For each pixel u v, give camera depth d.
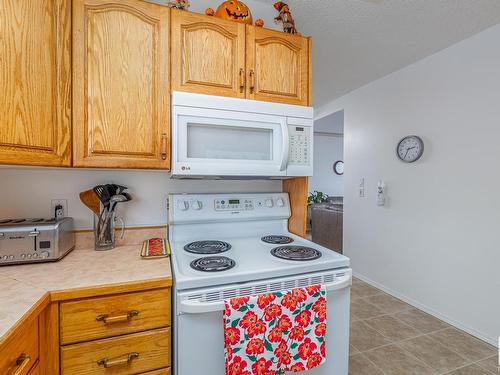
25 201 1.38
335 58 2.50
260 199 1.74
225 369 1.03
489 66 1.99
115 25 1.20
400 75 2.73
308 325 1.11
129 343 0.99
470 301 2.11
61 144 1.10
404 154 2.64
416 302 2.55
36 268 1.12
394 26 2.00
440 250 2.33
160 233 1.60
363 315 2.40
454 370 1.69
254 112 1.39
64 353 0.92
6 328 0.68
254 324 1.02
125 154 1.22
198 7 1.64
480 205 2.04
